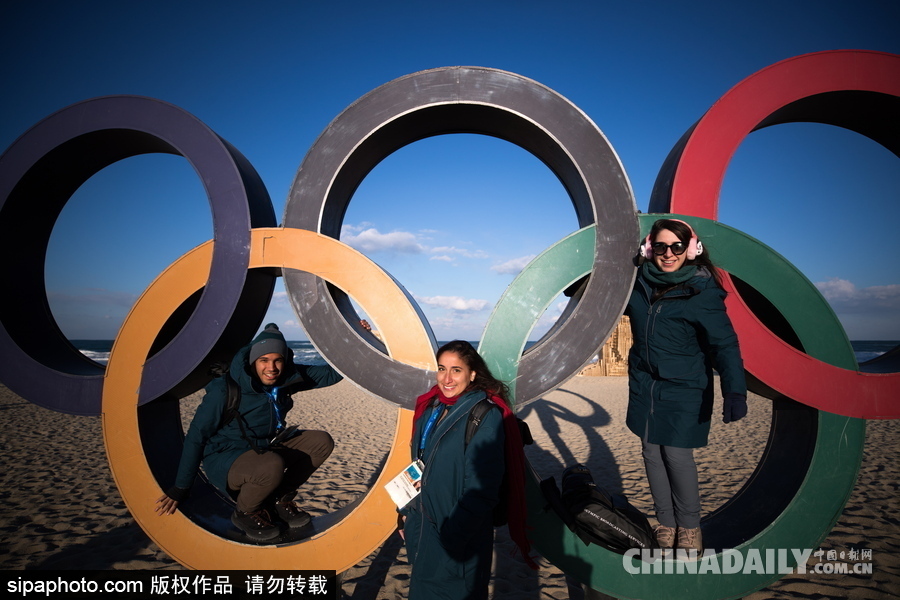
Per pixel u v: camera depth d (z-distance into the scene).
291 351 2.69
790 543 2.38
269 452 2.43
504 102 2.48
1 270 2.75
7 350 2.67
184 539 2.51
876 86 2.53
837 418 2.40
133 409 2.54
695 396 2.24
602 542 2.34
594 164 2.45
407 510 1.86
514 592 2.85
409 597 1.70
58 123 2.73
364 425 8.49
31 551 3.27
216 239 2.56
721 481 4.93
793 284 2.45
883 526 3.65
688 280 2.19
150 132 2.67
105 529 3.67
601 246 2.42
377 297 2.45
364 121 2.52
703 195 2.48
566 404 10.70
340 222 2.97
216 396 2.42
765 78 2.55
